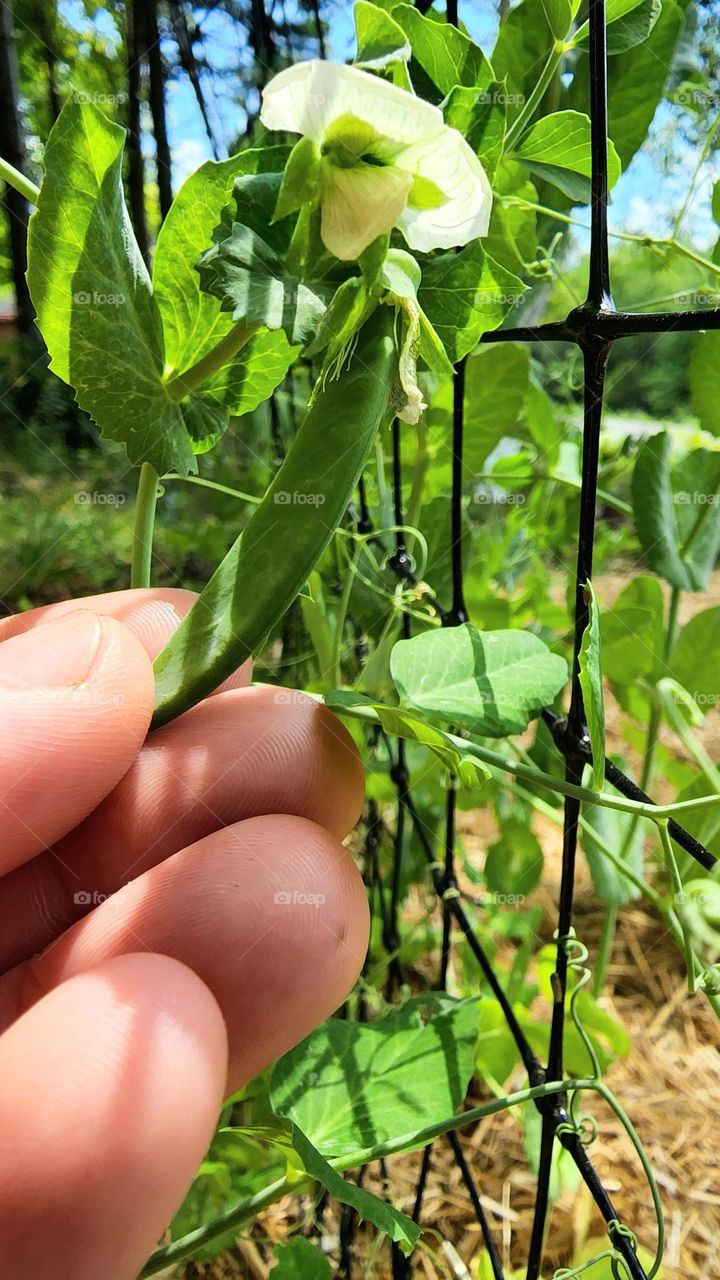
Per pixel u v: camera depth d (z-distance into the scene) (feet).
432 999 0.63
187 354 0.50
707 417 0.70
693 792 0.74
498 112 0.41
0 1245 0.29
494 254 0.61
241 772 0.47
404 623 0.72
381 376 0.37
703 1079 0.93
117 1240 0.30
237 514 1.39
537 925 0.95
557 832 1.30
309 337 0.36
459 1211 0.79
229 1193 0.70
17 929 0.48
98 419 0.47
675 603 0.89
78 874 0.48
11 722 0.41
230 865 0.40
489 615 0.94
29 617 0.55
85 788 0.43
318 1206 0.73
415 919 1.05
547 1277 0.74
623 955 1.09
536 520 1.05
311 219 0.36
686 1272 0.74
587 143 0.53
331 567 0.90
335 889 0.41
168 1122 0.30
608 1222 0.46
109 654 0.43
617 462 0.98
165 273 0.47
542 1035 0.81
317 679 0.94
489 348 0.77
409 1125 0.54
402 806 0.73
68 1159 0.29
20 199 2.11
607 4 0.52
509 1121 0.87
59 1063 0.30
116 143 0.39
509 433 0.99
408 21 0.43
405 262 0.36
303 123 0.34
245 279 0.36
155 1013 0.32
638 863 0.95
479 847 1.24
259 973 0.39
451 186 0.36
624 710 0.97
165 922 0.39
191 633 0.42
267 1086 0.70
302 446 0.36
